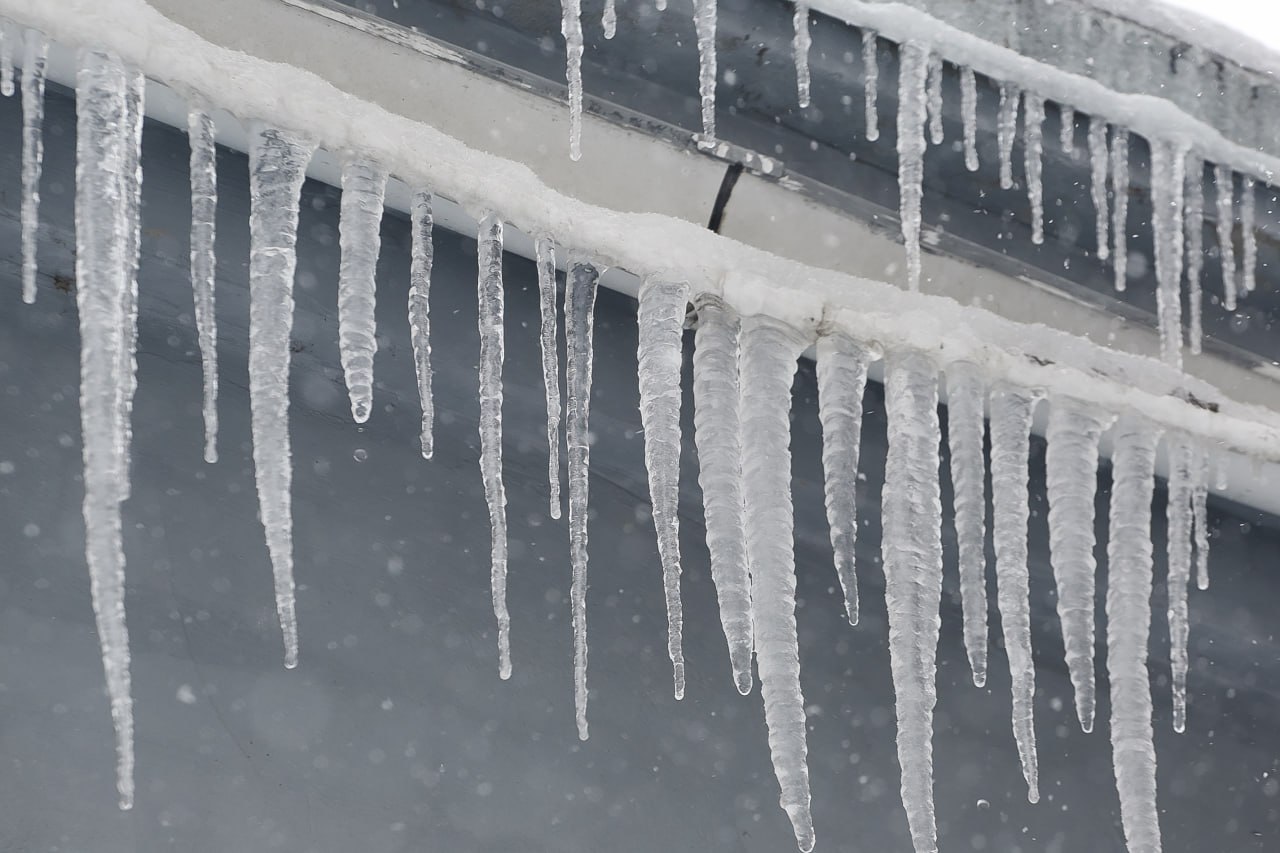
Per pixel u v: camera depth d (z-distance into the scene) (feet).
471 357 8.44
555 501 7.07
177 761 7.57
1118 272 7.50
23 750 7.35
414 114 6.92
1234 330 7.98
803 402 8.81
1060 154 7.32
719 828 8.46
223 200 8.16
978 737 9.43
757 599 7.18
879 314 7.43
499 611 6.97
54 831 7.23
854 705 9.14
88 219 6.38
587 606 8.77
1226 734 9.93
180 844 7.41
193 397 8.40
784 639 7.14
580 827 8.17
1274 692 9.95
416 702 8.16
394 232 8.51
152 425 8.23
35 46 6.41
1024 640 7.41
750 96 7.09
